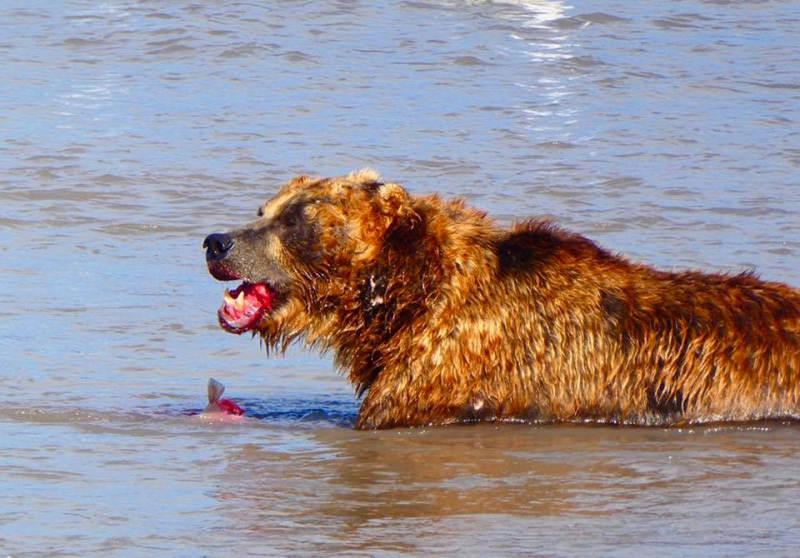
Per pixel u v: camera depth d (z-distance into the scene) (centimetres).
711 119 5288
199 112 5250
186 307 3073
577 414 2358
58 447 2125
